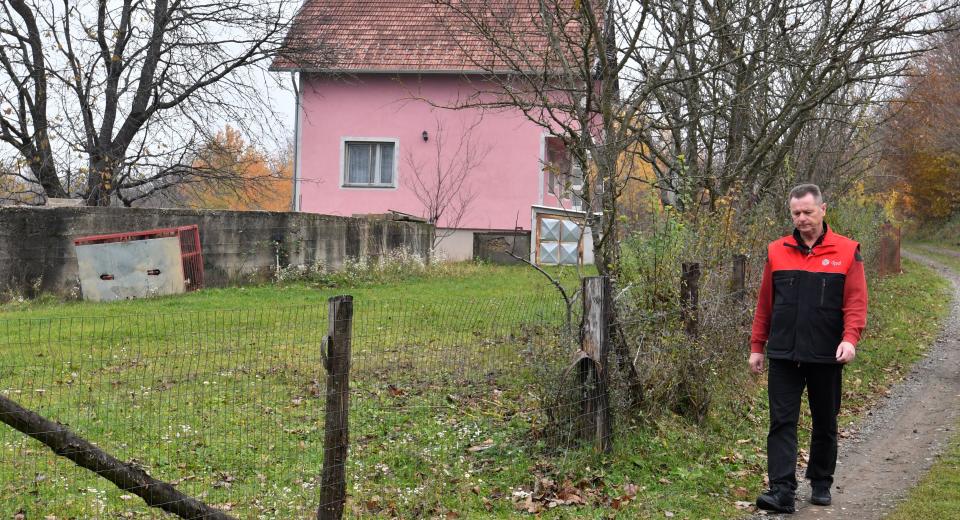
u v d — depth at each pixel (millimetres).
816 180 17422
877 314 16406
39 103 20938
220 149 23266
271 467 6191
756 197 12852
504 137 26531
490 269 22516
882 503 5977
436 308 12625
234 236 17297
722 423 8008
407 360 8750
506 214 26641
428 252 22844
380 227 20438
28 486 5668
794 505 5863
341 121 26984
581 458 6512
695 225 9438
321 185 27125
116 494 5633
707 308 8328
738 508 5906
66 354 9820
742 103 11367
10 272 15430
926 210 53000
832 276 5742
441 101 26641
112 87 21156
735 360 9008
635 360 7359
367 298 15258
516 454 6594
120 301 15430
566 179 8234
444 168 26750
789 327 5828
